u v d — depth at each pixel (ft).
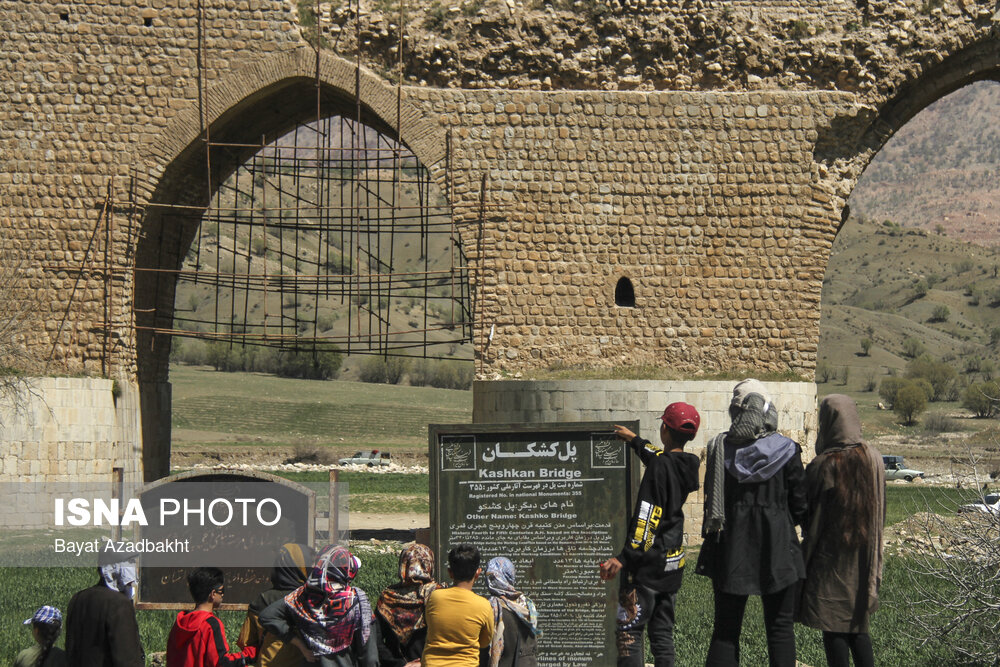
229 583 45.62
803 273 96.32
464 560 33.40
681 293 96.37
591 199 96.63
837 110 96.32
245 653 35.40
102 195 98.63
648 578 36.52
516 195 96.63
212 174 111.55
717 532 36.17
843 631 36.04
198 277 112.68
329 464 199.82
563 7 97.86
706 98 96.84
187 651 33.24
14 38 99.25
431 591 36.63
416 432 296.10
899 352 586.45
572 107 96.94
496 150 96.99
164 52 99.04
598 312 96.17
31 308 97.96
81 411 95.25
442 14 98.22
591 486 40.65
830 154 97.40
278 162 115.14
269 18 98.94
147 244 102.42
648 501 36.29
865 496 36.09
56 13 99.25
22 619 57.52
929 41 96.73
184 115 98.78
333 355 386.32
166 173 99.81
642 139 96.73
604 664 40.04
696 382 91.91
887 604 61.11
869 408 405.59
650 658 50.49
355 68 97.96
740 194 96.53
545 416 91.81
